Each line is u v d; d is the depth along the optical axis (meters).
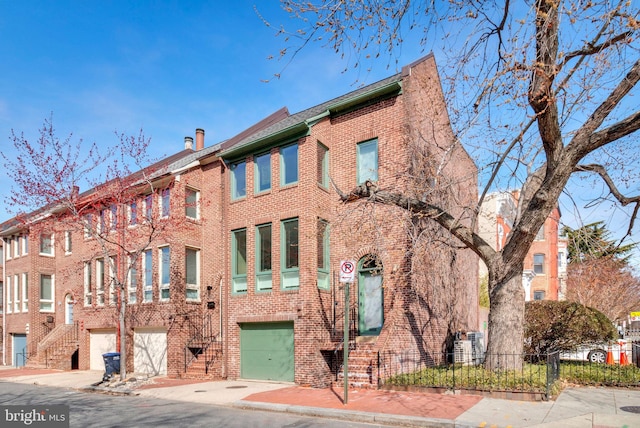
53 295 26.33
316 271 14.12
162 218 17.05
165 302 16.80
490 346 11.16
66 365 20.70
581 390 10.77
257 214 15.64
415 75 15.04
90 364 20.62
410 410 9.05
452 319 16.44
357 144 15.33
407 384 11.16
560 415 8.39
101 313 19.83
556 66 8.52
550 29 8.59
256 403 10.42
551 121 9.37
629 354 18.02
